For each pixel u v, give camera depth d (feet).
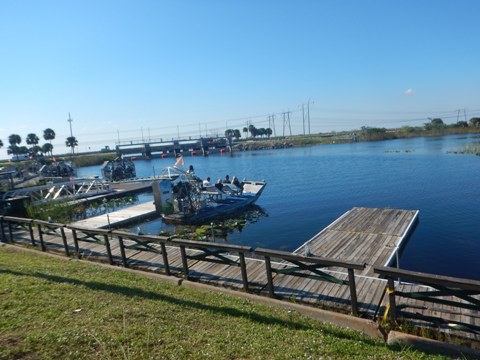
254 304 30.17
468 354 21.61
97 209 112.88
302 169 197.88
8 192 99.91
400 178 139.85
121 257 45.68
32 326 22.04
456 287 22.30
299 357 19.88
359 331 25.77
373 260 49.83
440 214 82.38
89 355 18.78
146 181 153.79
